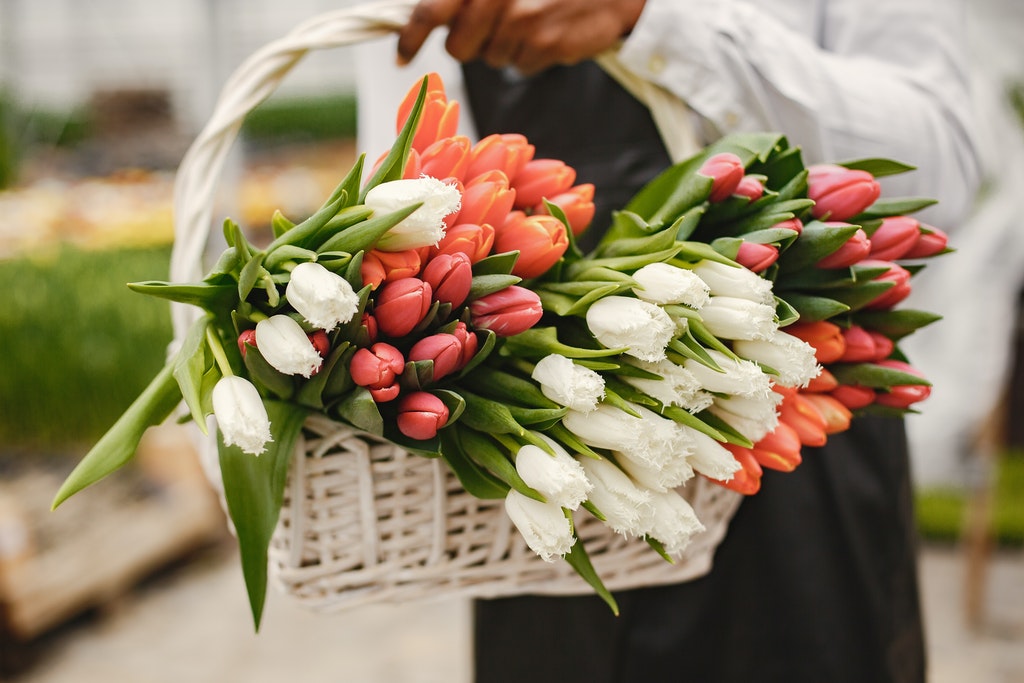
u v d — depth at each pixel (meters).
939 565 2.57
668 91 0.72
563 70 0.86
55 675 2.01
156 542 2.38
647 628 0.88
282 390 0.54
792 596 0.84
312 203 4.57
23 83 6.91
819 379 0.63
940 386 2.99
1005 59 3.04
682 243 0.57
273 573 0.62
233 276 0.54
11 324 2.45
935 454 2.95
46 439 2.55
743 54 0.71
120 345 2.48
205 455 0.66
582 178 0.85
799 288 0.62
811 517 0.84
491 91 0.90
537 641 0.91
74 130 5.64
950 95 0.79
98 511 2.41
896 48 0.83
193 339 0.54
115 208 4.27
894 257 0.64
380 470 0.58
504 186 0.57
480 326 0.55
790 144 0.75
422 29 0.66
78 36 6.82
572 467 0.52
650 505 0.56
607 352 0.53
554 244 0.57
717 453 0.57
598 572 0.66
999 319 2.90
